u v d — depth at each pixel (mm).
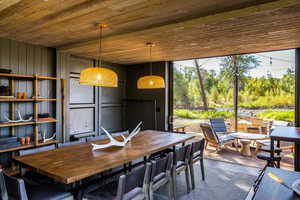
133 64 6191
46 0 2209
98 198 1952
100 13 2545
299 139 2469
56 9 2428
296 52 4016
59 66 4352
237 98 4969
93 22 2857
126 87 6387
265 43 3670
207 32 3045
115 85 2766
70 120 4777
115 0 2195
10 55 3734
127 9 2426
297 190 1166
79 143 3029
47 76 4301
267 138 4387
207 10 2488
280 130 3051
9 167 3631
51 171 1825
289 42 3615
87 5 2324
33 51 4082
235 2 2281
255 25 2742
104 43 3670
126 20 2787
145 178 2004
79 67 4988
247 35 3203
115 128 6062
